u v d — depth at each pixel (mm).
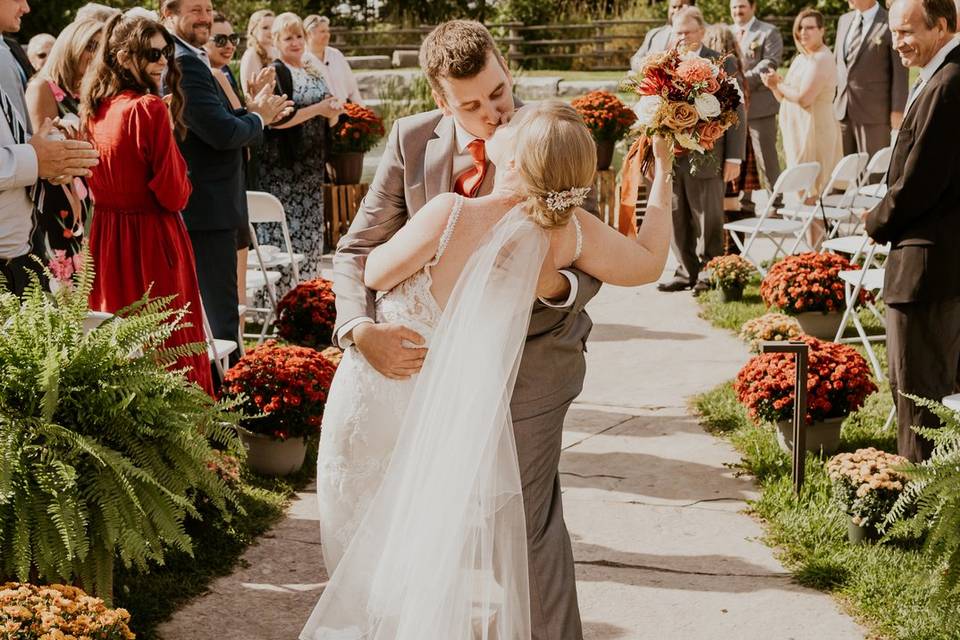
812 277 6957
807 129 9312
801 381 4430
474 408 2775
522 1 24266
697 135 3078
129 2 20234
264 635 3486
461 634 2852
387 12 27531
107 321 3170
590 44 23578
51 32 20094
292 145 7922
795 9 22156
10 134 3990
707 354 6875
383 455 3064
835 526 4176
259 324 7762
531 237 2730
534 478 2938
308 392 4688
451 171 3053
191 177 5539
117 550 3145
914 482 3396
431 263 2855
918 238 4109
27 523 2809
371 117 9867
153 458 3020
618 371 6574
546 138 2670
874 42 9250
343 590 3045
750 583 3861
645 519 4434
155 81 4711
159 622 3527
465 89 2826
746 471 4887
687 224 8359
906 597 3623
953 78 3891
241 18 22281
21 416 2920
